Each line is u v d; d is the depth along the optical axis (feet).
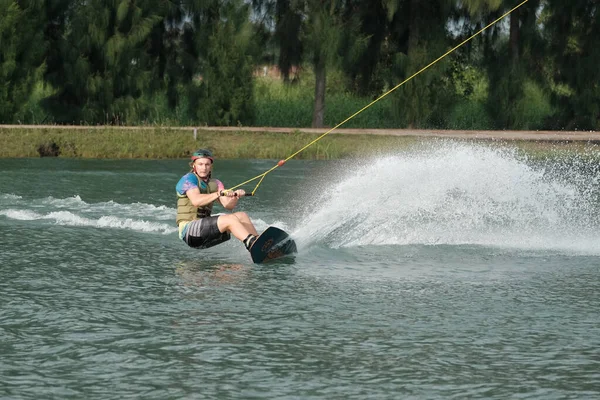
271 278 88.53
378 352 63.31
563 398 54.49
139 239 111.45
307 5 335.26
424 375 58.44
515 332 68.69
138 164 233.96
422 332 68.54
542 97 356.38
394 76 339.57
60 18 335.26
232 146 273.33
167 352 63.10
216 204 147.64
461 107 369.71
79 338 66.49
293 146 271.90
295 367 59.93
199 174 99.86
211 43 335.06
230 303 77.61
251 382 56.95
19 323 70.59
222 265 95.35
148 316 72.90
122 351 63.31
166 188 170.81
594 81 336.90
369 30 347.56
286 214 135.13
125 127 287.28
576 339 66.90
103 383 56.75
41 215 129.70
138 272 90.99
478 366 60.34
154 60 347.15
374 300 79.20
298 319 72.23
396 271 92.63
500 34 347.15
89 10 323.57
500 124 341.21
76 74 324.80
